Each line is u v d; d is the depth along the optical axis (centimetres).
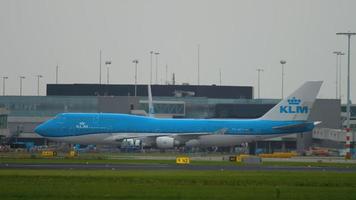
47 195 18512
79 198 18088
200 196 18688
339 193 19762
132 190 19838
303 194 19462
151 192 19400
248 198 18400
